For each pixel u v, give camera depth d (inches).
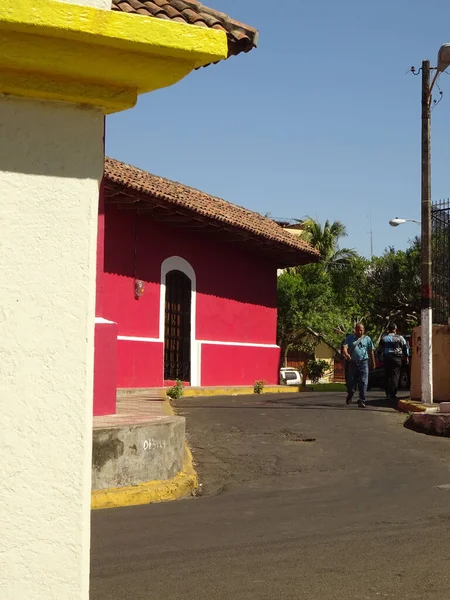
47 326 100.1
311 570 212.8
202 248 864.9
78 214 102.8
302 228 1854.1
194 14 199.0
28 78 101.3
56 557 99.9
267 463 408.2
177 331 839.7
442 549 235.8
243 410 624.7
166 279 821.2
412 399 711.7
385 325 1836.9
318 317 1606.8
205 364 862.5
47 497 99.7
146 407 506.0
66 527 100.3
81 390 101.5
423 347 654.5
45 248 100.8
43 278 100.4
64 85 102.8
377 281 1790.1
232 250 917.2
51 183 102.0
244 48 309.7
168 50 103.8
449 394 684.1
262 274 976.9
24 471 98.7
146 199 694.5
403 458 429.1
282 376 1596.9
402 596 190.4
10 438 98.2
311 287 1622.8
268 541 247.0
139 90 108.7
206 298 870.4
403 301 1758.1
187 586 198.5
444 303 701.3
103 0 107.6
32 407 99.2
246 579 204.5
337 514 290.2
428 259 663.8
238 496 330.6
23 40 98.8
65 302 101.1
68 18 99.0
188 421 541.6
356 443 475.5
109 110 107.1
